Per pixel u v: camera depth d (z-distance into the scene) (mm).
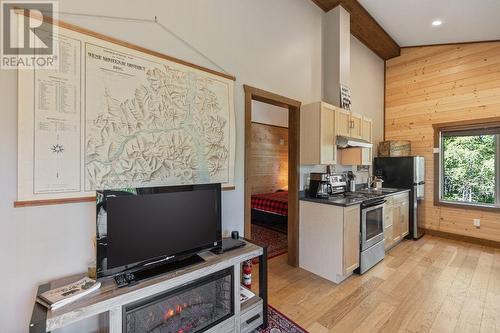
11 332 1355
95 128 1591
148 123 1819
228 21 2355
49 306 1149
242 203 2490
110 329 1278
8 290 1346
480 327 1982
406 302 2344
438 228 4492
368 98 4703
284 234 4379
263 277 2016
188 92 2041
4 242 1331
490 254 3584
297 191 3154
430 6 3359
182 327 1638
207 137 2172
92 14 1593
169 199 1643
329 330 1959
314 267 2971
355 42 4336
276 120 6062
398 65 5000
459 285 2662
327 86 3533
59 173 1470
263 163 5883
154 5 1866
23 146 1364
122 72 1695
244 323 1873
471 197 4277
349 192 3748
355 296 2453
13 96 1354
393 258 3445
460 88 4266
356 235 2889
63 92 1479
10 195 1341
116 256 1408
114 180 1672
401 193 3982
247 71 2529
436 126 4512
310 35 3322
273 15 2805
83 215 1562
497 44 3920
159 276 1499
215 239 1895
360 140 3619
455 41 4234
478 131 4148
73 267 1531
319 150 3014
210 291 1803
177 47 1995
